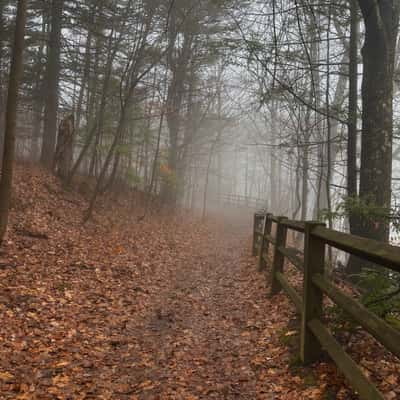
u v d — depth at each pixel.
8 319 4.95
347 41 11.40
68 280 7.03
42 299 5.88
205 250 13.88
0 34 14.88
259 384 3.53
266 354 4.18
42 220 10.45
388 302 3.42
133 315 5.87
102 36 15.66
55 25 16.39
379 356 3.46
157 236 14.02
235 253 13.17
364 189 6.58
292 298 4.62
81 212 12.78
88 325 5.25
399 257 2.01
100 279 7.51
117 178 19.19
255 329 5.07
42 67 17.17
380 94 6.51
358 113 8.73
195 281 8.52
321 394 3.06
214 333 5.11
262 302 6.21
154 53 14.77
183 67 19.59
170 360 4.25
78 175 16.91
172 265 10.21
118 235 12.10
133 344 4.74
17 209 10.34
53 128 16.61
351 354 3.54
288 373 3.60
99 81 18.36
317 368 3.50
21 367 3.85
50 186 13.26
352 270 6.48
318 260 3.64
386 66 6.52
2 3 15.09
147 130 18.14
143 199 19.56
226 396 3.37
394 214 4.82
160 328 5.36
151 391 3.53
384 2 6.61
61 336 4.76
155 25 15.38
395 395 2.86
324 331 3.35
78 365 4.04
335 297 3.00
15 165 13.78
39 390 3.46
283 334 4.50
